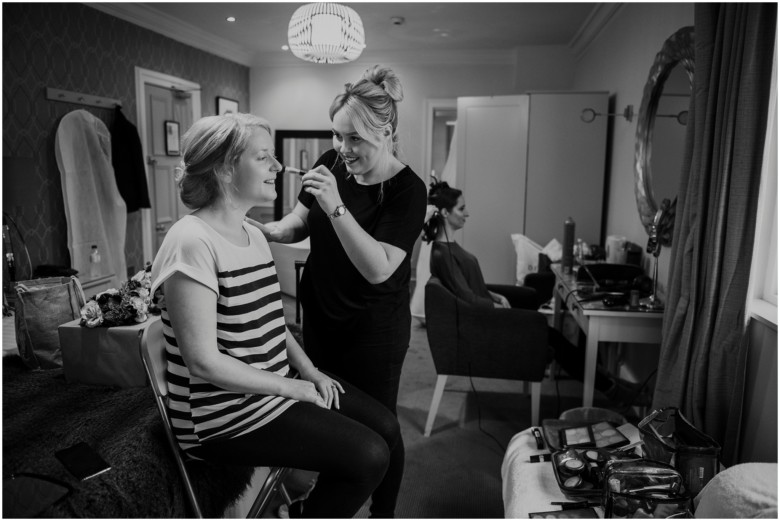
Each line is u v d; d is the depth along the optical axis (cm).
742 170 172
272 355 131
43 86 393
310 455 124
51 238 404
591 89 514
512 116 482
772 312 176
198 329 114
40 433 147
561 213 482
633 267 301
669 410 182
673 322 204
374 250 142
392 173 157
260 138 124
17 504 119
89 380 180
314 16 321
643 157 324
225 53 620
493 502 215
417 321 480
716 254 183
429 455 251
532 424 264
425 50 623
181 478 138
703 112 195
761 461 175
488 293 293
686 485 158
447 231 278
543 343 255
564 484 162
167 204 539
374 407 147
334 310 161
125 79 474
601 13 446
